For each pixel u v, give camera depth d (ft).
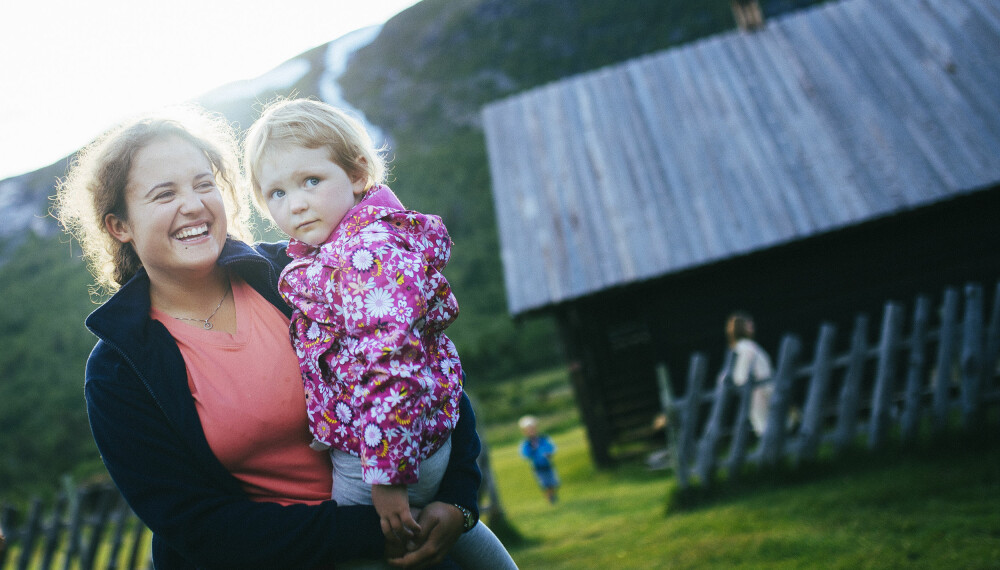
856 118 43.55
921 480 19.47
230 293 6.84
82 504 28.14
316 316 6.05
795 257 40.78
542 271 42.09
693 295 41.45
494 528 25.08
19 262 268.00
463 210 227.40
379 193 6.42
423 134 313.94
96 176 6.39
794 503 19.80
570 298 40.29
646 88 51.47
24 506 87.71
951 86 43.21
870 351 23.17
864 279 40.14
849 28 49.65
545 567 19.97
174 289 6.57
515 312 40.55
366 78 378.53
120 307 6.29
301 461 6.34
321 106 6.53
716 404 23.45
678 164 45.21
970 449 21.71
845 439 22.97
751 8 52.42
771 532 17.58
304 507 5.93
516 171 49.03
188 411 6.08
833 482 21.38
